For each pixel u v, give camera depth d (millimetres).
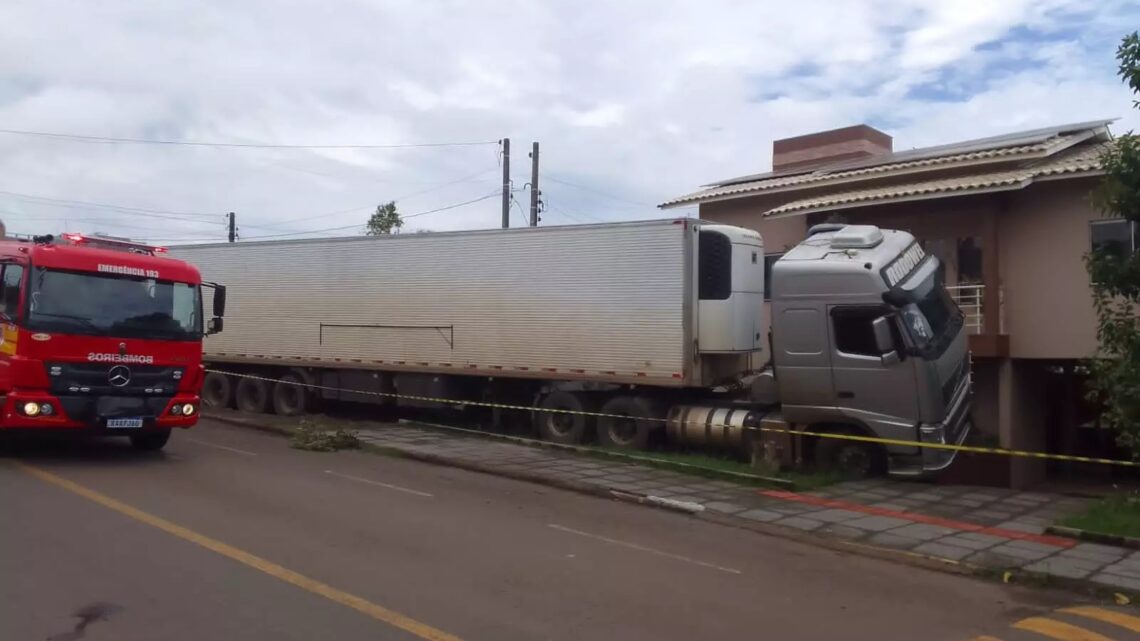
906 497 11953
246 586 6629
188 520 8688
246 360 19781
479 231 16469
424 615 6172
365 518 9320
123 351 11969
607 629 6105
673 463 13461
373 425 17672
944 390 12805
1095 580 8023
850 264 12922
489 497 11172
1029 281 15367
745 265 14828
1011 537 9750
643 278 14703
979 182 14922
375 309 17797
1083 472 17328
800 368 13258
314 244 18781
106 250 12297
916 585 7949
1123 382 10742
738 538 9586
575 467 13336
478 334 16391
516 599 6707
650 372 14578
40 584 6480
